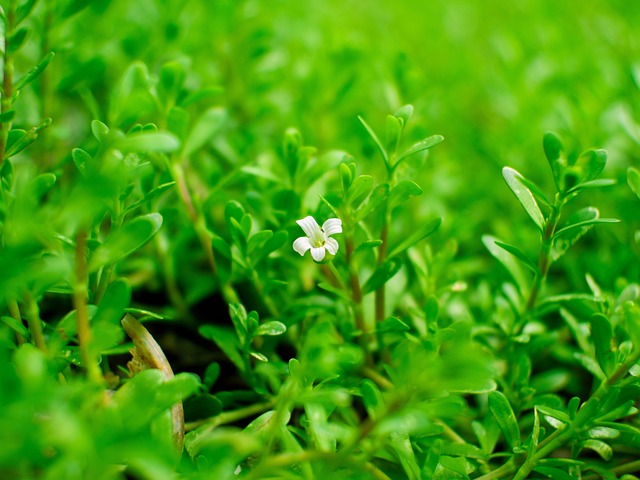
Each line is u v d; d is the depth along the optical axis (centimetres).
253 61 23
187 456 15
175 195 20
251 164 19
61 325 14
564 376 17
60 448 13
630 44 26
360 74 24
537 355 19
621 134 22
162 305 20
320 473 13
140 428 13
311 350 14
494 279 20
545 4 30
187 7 23
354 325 17
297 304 17
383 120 24
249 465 15
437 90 23
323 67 23
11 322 14
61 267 12
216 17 23
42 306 19
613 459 17
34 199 14
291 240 18
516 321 17
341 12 30
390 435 14
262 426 15
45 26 18
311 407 14
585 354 17
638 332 14
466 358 12
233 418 16
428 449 15
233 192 20
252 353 16
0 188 14
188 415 16
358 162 21
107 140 13
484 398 17
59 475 12
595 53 26
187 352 19
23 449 11
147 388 13
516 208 22
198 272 20
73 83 18
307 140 22
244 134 21
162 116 18
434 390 12
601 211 21
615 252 20
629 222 20
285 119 23
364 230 17
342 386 16
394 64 21
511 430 15
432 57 29
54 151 20
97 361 15
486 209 23
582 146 21
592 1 31
